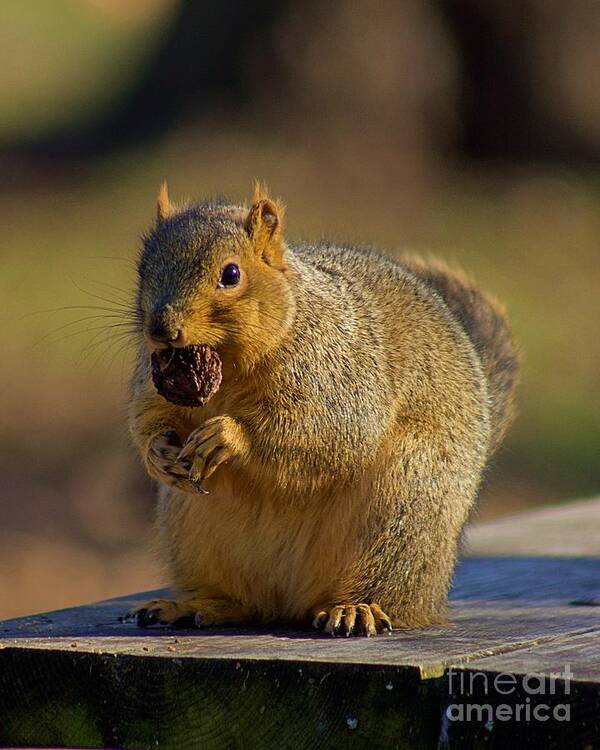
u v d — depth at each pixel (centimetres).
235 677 671
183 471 814
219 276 822
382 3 3241
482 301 1124
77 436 2259
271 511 848
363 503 846
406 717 634
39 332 2594
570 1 3362
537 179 3316
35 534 1925
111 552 1894
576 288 2919
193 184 3100
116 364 2484
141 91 3509
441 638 748
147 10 5831
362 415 852
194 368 815
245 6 3278
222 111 3297
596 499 1414
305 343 845
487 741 618
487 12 3300
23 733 722
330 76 3225
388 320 909
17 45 5088
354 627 794
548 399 2478
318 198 3072
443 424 891
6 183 3356
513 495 2138
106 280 2756
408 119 3269
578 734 602
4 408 2330
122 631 806
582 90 3406
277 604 862
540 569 1004
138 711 695
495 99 3350
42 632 800
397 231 3006
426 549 848
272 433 828
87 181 3297
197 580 875
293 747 657
